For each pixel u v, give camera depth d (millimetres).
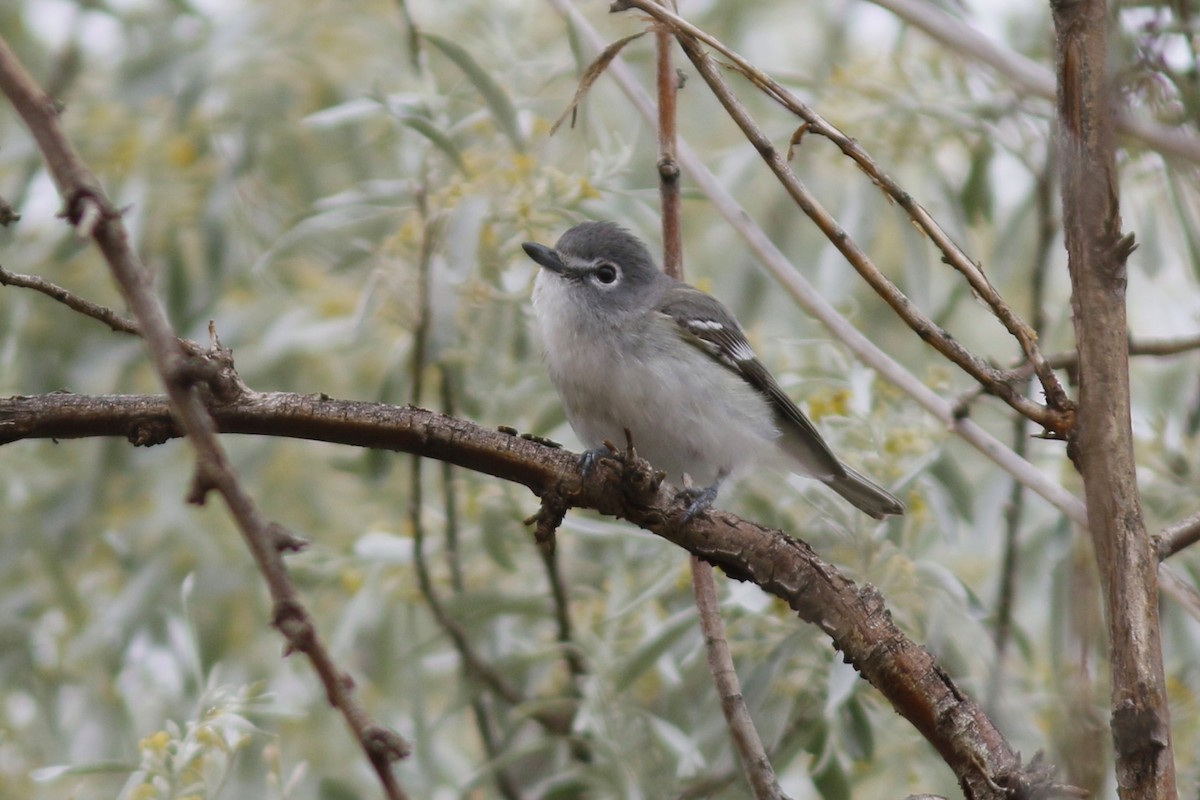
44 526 11969
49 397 6332
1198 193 5730
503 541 11258
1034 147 11516
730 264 13281
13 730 11320
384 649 11805
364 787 11164
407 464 12836
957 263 5816
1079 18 5273
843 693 9125
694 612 10148
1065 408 5586
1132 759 4879
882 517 9992
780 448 10711
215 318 12773
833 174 13305
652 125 9016
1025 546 11773
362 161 13391
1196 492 10516
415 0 13219
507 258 11375
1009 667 10797
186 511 12227
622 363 10273
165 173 12828
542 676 11906
